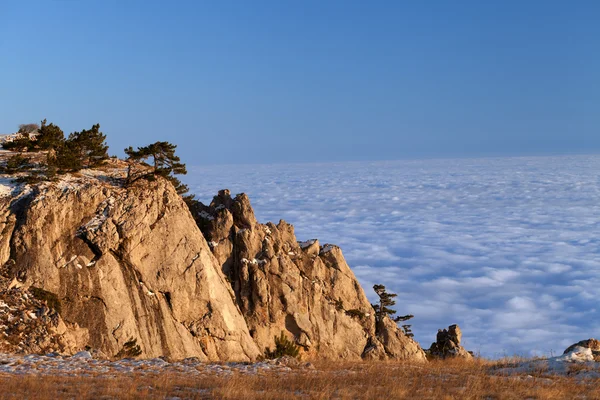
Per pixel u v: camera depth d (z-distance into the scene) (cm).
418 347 6397
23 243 4522
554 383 2722
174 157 5519
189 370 3219
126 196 5006
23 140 5688
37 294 4353
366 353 6075
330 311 6103
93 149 5441
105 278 4616
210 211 6131
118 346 4459
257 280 5741
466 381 2862
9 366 3155
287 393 2542
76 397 2420
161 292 4938
